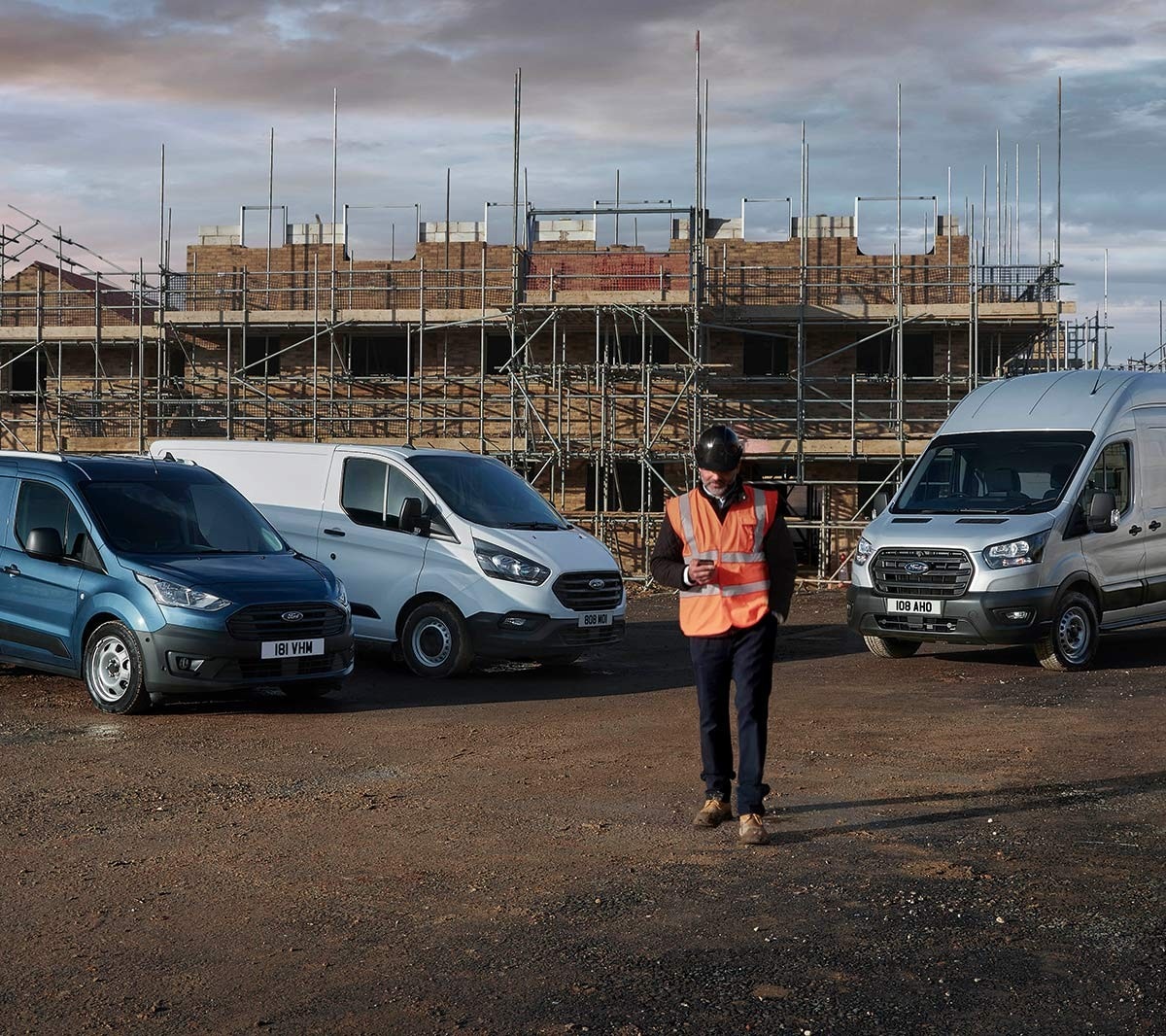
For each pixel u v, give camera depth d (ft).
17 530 36.50
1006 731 31.45
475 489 43.52
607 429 89.56
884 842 21.30
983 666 44.01
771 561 21.58
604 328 93.45
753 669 21.34
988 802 24.07
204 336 97.76
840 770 26.96
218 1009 14.30
